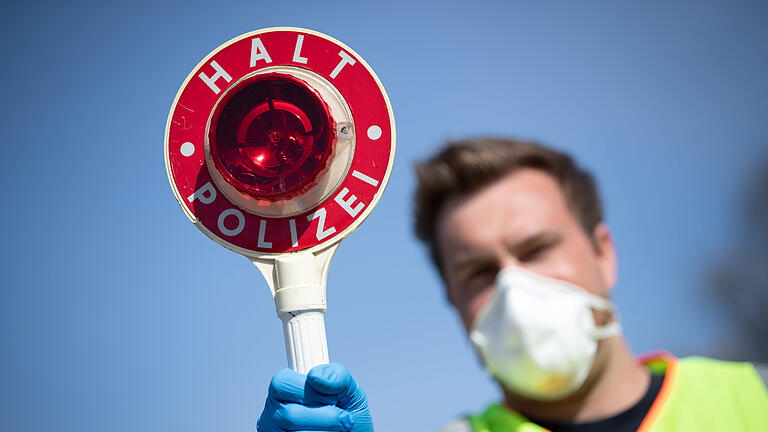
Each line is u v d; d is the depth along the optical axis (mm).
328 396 2609
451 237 3072
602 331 2922
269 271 2631
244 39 2713
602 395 2928
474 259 3020
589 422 2910
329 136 2594
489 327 2973
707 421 2762
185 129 2674
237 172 2596
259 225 2645
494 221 3004
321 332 2607
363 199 2654
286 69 2709
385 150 2676
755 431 2711
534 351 2852
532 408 2990
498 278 2990
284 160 2600
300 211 2648
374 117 2689
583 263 3004
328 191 2650
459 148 3141
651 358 3078
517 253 2984
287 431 2600
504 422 2977
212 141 2594
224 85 2697
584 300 2932
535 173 3088
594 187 3260
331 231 2641
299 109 2604
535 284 2906
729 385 2834
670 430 2775
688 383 2881
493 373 2998
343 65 2709
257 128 2600
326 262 2631
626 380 2953
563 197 3098
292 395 2586
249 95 2600
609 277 3191
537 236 2969
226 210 2648
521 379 2900
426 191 3121
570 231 3031
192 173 2658
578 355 2865
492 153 3084
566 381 2869
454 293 3123
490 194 3039
